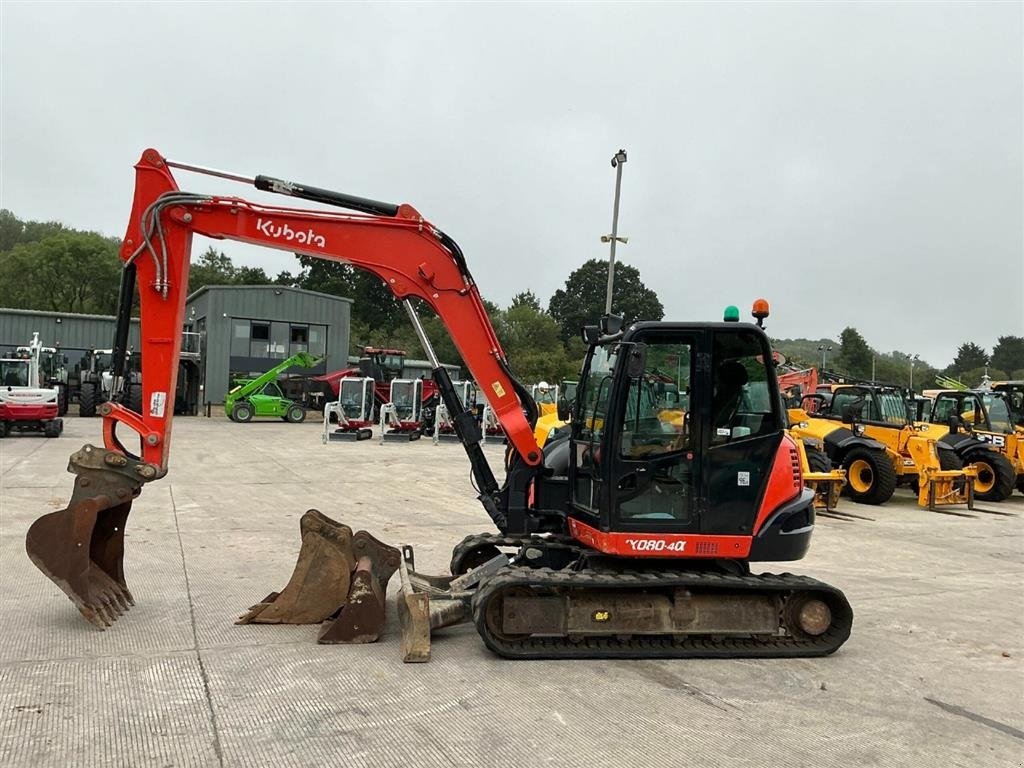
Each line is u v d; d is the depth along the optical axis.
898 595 7.71
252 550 8.63
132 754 3.80
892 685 5.12
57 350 34.75
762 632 5.62
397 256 6.30
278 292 41.12
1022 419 18.12
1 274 65.50
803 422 16.36
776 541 5.69
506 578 5.38
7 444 20.88
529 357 54.00
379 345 65.38
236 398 33.84
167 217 6.08
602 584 5.36
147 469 5.97
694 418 5.68
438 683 4.87
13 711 4.27
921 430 15.73
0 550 8.23
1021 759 4.04
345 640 5.59
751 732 4.29
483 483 6.67
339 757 3.83
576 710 4.51
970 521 13.26
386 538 9.75
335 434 25.42
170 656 5.21
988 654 5.85
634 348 5.46
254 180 6.17
